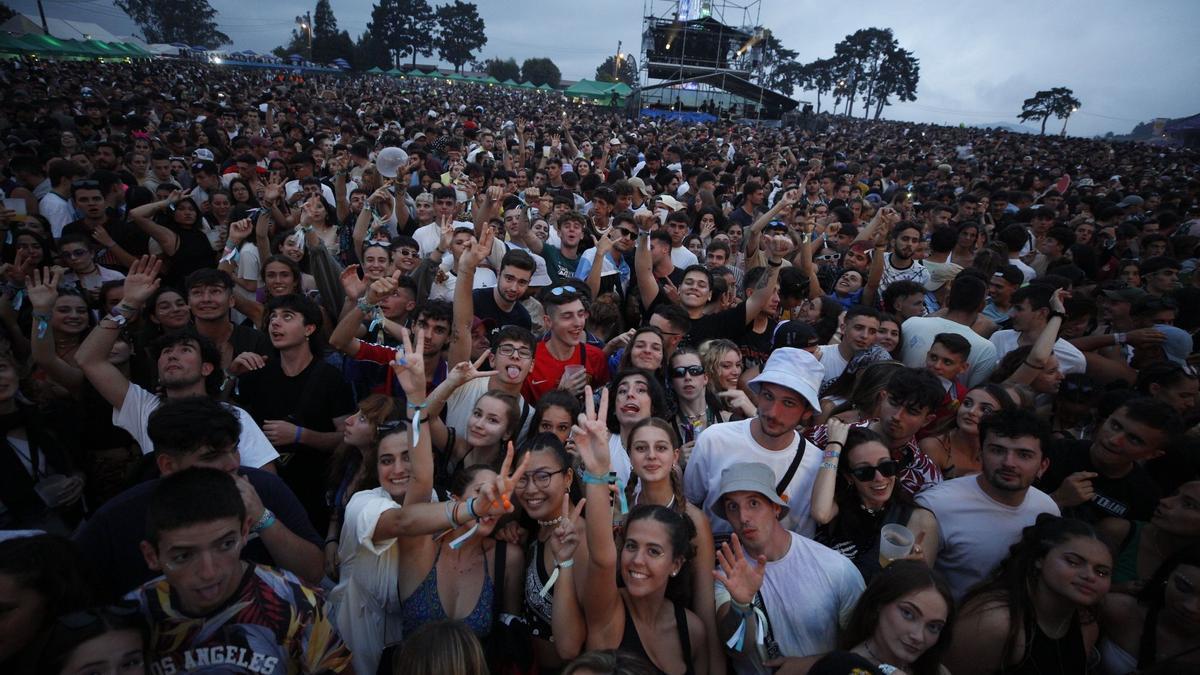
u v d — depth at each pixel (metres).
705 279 4.95
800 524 2.99
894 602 2.13
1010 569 2.45
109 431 3.26
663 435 2.78
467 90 63.53
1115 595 2.46
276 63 79.06
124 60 52.97
